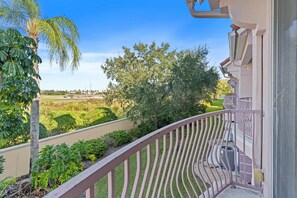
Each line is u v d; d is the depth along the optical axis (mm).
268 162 2404
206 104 11930
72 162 5219
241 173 4480
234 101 9891
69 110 11648
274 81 2248
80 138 9438
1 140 5559
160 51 14570
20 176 6457
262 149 2787
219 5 3266
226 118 2924
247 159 4598
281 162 1975
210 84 10945
